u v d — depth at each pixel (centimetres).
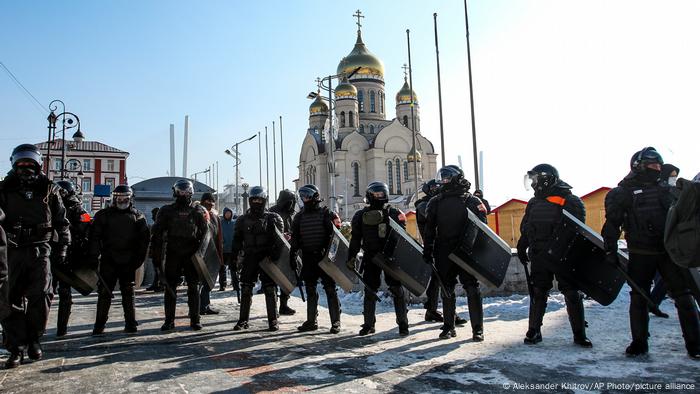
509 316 739
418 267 641
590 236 531
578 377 414
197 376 439
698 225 429
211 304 995
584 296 868
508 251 620
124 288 688
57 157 5250
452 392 380
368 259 639
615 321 671
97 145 5788
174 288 697
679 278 481
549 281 555
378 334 633
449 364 466
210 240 716
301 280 703
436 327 677
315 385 406
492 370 440
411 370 446
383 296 960
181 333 668
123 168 5725
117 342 605
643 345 486
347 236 1399
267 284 707
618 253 561
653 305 500
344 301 984
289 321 776
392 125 6338
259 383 414
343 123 6369
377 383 408
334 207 3941
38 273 501
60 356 526
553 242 541
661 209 488
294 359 499
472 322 580
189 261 694
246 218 712
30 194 506
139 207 1858
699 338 473
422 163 6319
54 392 395
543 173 560
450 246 589
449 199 602
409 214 2411
